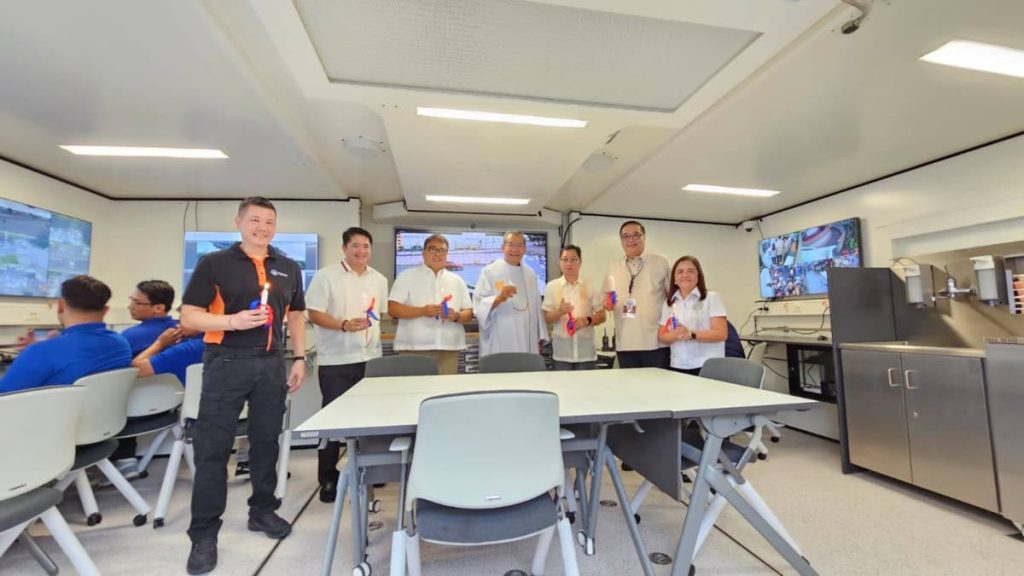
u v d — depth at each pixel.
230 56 1.99
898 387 2.73
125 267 4.04
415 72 1.87
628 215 5.17
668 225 5.35
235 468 3.20
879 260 3.84
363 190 4.25
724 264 5.46
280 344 2.14
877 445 2.84
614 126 2.54
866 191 3.97
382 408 1.58
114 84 2.21
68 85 2.21
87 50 1.93
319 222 4.30
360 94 2.06
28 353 2.08
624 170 3.74
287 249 4.15
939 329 3.04
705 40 1.67
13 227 3.14
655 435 1.76
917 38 1.94
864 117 2.70
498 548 2.04
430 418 1.24
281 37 1.61
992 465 2.25
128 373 2.24
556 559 1.94
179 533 2.20
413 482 1.26
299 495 2.69
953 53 2.05
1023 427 2.14
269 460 2.16
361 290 2.85
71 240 3.62
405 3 1.45
